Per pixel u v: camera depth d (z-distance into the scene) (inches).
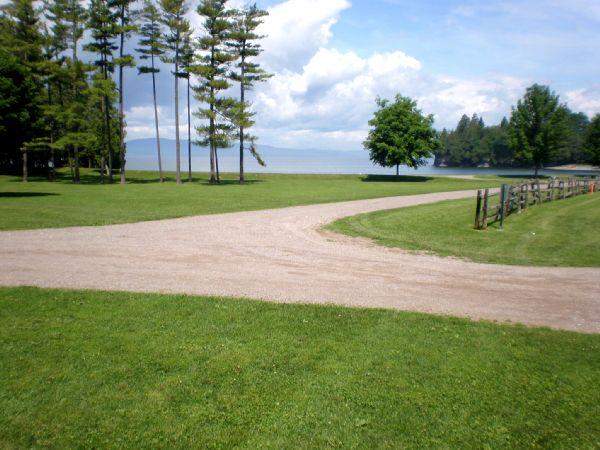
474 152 5487.2
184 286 355.9
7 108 1104.8
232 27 1795.0
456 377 220.4
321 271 413.1
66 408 193.2
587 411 194.9
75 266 412.2
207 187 1598.2
